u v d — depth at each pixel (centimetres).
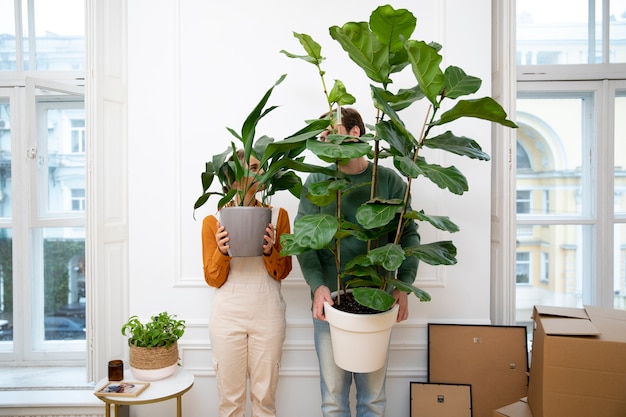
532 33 260
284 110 229
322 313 159
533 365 171
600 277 256
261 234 158
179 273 227
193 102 228
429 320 228
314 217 143
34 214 236
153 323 193
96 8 222
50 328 280
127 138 242
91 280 222
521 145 263
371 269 154
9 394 231
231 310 178
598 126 256
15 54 276
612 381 145
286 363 227
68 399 224
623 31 256
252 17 228
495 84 244
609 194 255
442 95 138
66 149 278
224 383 180
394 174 180
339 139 136
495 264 243
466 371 213
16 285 275
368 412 177
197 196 229
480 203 229
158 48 227
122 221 240
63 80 274
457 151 141
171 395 174
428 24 229
